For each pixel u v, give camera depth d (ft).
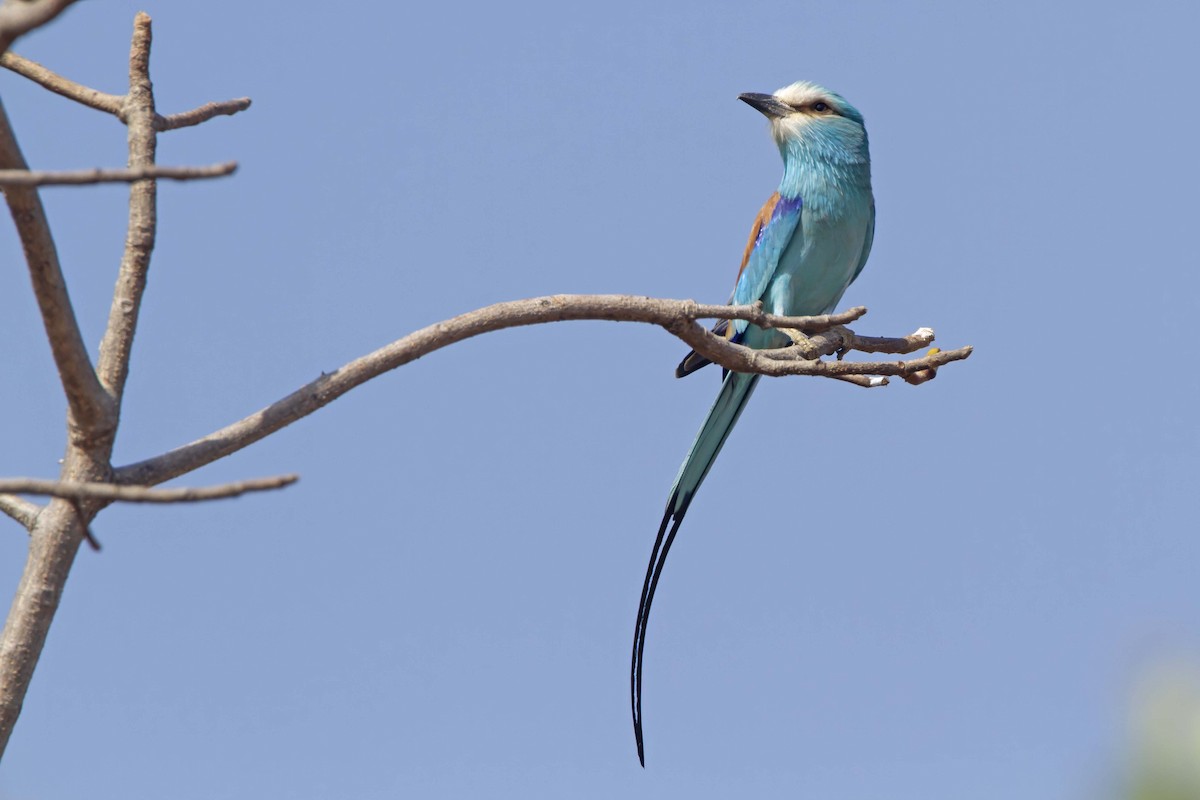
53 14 16.60
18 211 20.53
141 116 26.63
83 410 22.48
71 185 16.66
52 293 21.35
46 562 22.63
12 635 22.38
